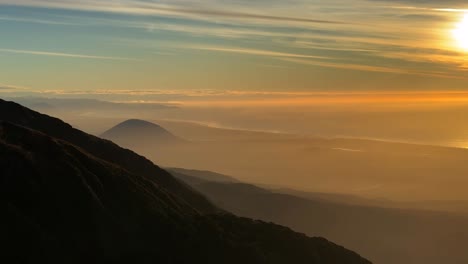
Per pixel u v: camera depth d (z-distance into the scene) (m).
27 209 73.75
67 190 78.00
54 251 71.50
